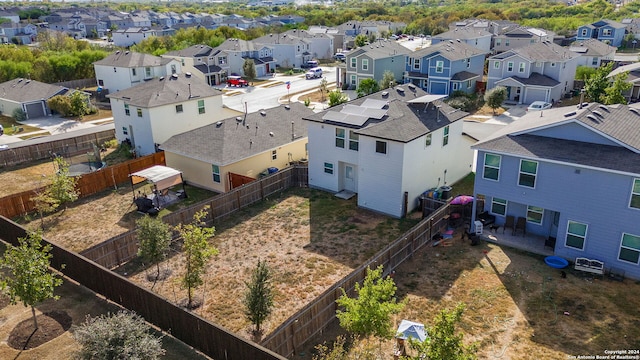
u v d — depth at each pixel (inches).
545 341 619.2
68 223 1031.6
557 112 970.7
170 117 1492.4
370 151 1018.7
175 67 2618.1
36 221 1044.5
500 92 1971.0
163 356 586.6
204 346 585.6
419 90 1318.9
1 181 1301.7
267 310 630.5
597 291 727.7
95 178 1197.1
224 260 857.5
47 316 671.1
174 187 1232.2
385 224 989.8
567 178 792.3
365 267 706.2
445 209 938.7
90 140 1594.5
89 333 512.4
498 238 903.7
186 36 4025.6
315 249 888.3
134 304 665.6
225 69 3026.6
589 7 5787.4
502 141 874.8
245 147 1209.4
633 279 760.3
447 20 4990.2
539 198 836.0
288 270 816.3
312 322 619.2
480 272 790.5
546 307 690.2
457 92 2186.3
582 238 799.1
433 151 1088.2
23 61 2869.1
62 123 1971.0
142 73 2493.8
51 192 1058.1
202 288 769.6
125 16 6756.9
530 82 2092.8
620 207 749.3
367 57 2481.5
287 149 1307.8
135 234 861.8
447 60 2252.7
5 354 593.6
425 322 663.8
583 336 625.6
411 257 844.0
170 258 872.3
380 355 593.6
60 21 6323.8
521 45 3137.3
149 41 3821.4
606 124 826.8
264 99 2407.7
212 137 1232.8
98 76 2598.4
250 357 534.9
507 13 5590.6
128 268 835.4
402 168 979.3
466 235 920.9
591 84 1897.1
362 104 1160.2
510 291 733.3
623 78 1743.4
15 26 5305.1
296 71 3299.7
